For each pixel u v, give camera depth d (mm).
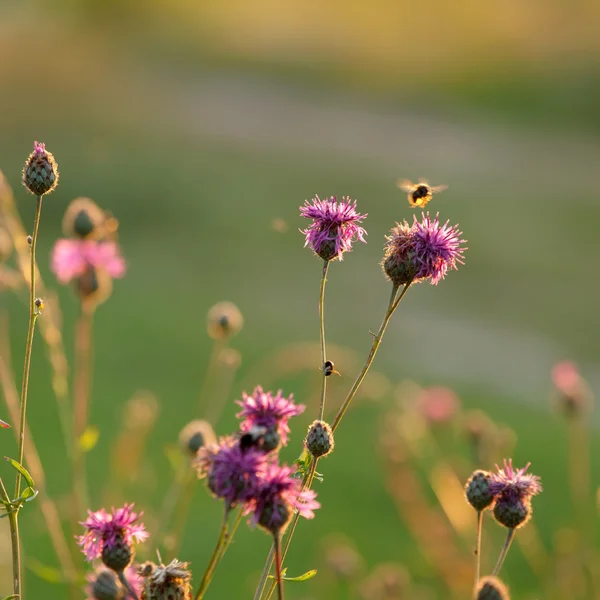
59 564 5633
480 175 27906
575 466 8773
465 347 15320
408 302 17562
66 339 11570
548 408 12344
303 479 2607
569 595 5488
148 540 3877
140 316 13734
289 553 7223
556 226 22906
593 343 15922
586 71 35938
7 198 4164
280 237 20547
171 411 9727
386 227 21969
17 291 4242
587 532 6867
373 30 42469
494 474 2744
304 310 16188
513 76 37156
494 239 21266
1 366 3764
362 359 13828
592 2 37875
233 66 41125
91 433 3951
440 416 6496
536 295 18203
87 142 25516
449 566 5648
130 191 22156
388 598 5426
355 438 9141
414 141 32156
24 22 39844
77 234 4617
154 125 29688
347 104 37250
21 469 2543
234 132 31094
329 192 24734
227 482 2066
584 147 31984
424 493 6930
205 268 17922
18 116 26156
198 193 22766
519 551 6805
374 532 7449
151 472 6223
